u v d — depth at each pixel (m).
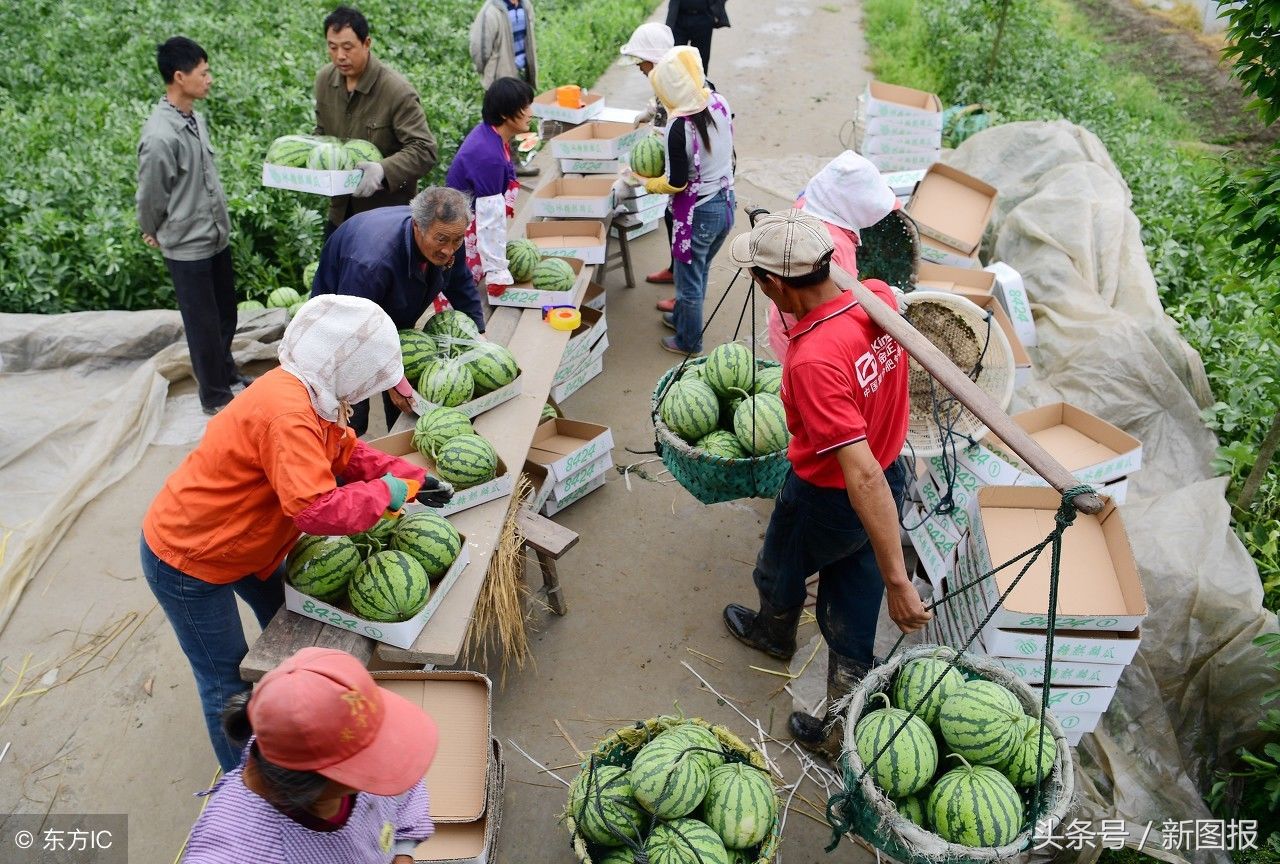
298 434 2.76
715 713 4.10
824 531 3.39
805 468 3.32
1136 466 4.41
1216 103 14.34
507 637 3.96
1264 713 3.85
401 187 5.82
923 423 4.34
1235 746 3.96
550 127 8.05
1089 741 3.89
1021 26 12.37
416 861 2.94
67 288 6.69
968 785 2.88
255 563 3.10
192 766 3.86
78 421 5.60
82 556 4.85
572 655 4.37
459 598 3.44
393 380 2.94
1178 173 9.07
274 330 6.45
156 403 5.79
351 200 5.89
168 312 6.30
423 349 4.30
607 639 4.46
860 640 3.65
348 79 5.68
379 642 3.25
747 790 3.11
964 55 12.20
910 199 6.60
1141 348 5.34
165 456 5.56
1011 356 4.27
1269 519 4.78
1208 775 4.00
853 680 3.68
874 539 2.94
